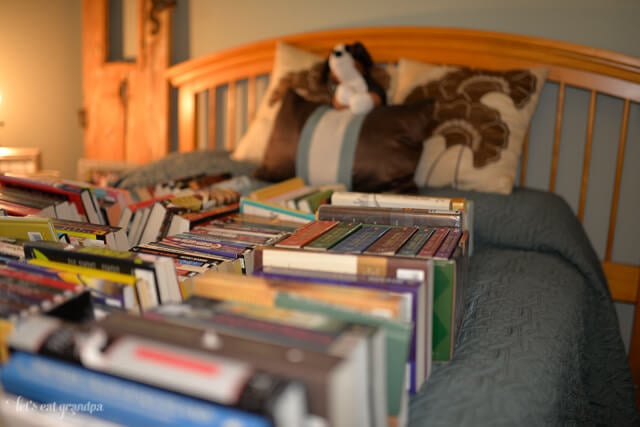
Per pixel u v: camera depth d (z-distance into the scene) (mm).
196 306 555
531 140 1991
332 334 469
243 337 450
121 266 674
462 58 1964
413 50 2033
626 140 1866
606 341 1330
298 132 1710
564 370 833
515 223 1435
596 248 1957
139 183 1806
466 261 878
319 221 946
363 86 1786
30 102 2691
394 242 797
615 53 1739
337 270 709
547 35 1913
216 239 976
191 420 389
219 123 2574
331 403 389
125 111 2656
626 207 1896
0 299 579
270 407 368
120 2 2711
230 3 2453
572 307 1061
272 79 2121
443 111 1726
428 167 1687
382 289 629
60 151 2844
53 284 622
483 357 768
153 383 411
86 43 2693
